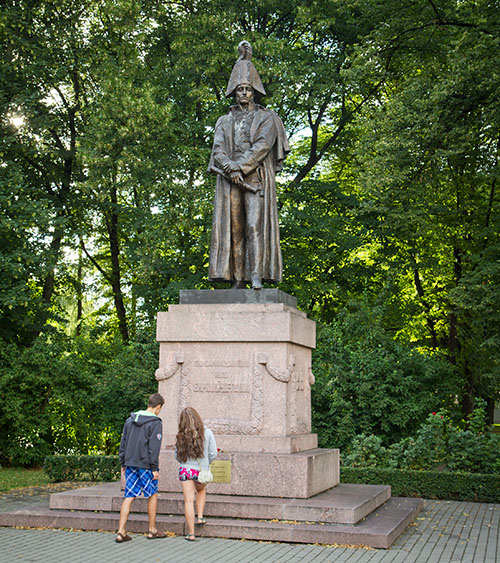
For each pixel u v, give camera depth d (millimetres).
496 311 19625
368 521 9125
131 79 23125
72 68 23875
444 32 21922
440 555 7949
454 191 23672
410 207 21297
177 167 23219
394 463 14148
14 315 21250
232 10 23672
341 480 13797
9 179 21000
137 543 8203
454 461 14156
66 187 25688
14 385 19672
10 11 21766
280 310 10195
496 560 7750
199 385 10188
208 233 22609
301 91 23906
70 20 23828
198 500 8695
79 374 19922
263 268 10891
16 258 20516
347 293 23844
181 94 24344
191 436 8406
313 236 23703
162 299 23297
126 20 23344
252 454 9531
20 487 14664
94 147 22703
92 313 31703
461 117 20562
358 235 23719
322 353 17359
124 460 8414
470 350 23938
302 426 10586
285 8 24516
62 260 26062
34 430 19406
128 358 18000
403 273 23719
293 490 9336
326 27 24281
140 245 23797
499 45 18703
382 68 22953
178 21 24656
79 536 8656
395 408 16203
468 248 23703
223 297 10508
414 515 10539
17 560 7332
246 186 10914
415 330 26719
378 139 20703
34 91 22875
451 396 19594
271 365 9977
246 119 11320
